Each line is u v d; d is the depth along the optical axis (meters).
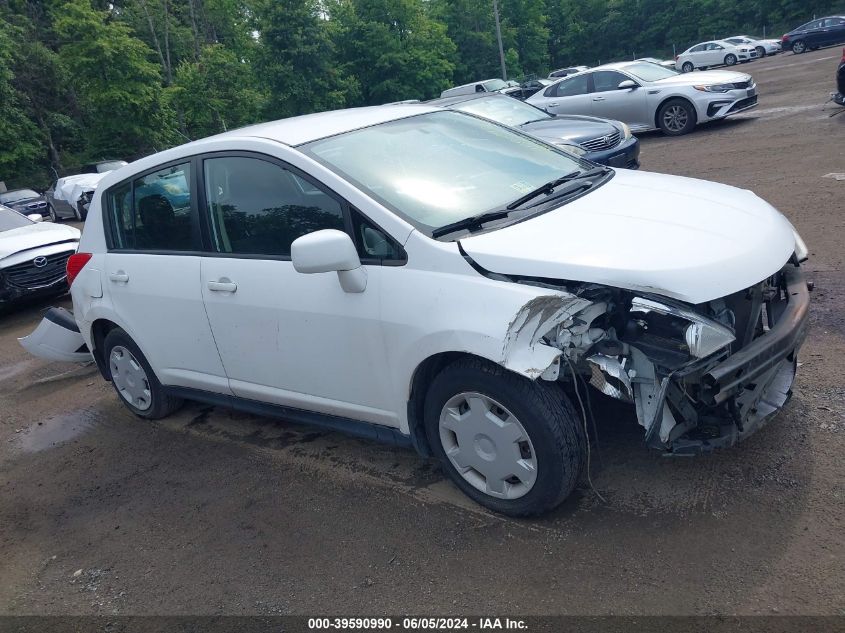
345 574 3.01
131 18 46.81
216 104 35.78
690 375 2.69
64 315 5.73
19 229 9.73
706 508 3.00
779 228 3.27
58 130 45.56
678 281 2.71
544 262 2.82
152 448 4.61
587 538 2.95
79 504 4.05
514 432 2.97
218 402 4.38
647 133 15.16
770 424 3.52
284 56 32.12
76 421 5.32
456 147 3.87
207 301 3.95
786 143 10.41
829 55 25.92
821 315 4.64
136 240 4.52
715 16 55.34
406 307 3.06
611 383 2.80
